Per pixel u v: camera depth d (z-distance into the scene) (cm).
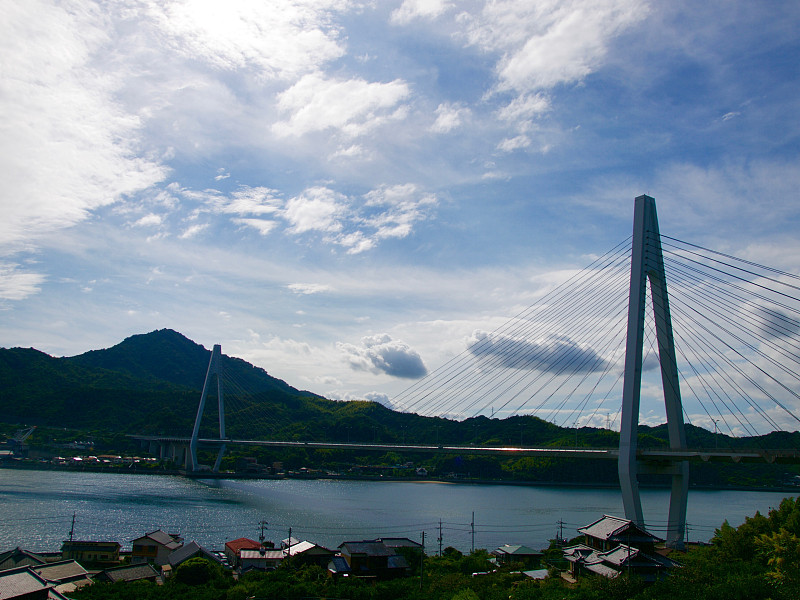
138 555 7794
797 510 6050
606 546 5959
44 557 7469
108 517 11106
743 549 5931
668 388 7975
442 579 6338
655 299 8162
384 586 6153
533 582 5903
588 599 4912
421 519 12181
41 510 11469
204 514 11988
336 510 13250
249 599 5906
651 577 5284
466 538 10250
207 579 6756
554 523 11975
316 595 6019
